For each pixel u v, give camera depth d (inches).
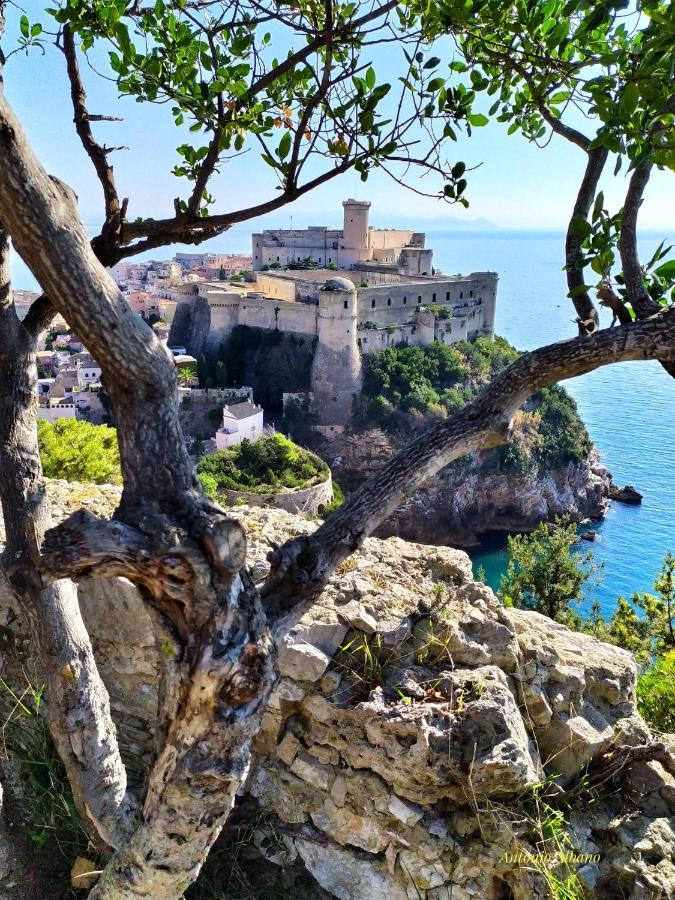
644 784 196.4
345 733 188.1
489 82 182.7
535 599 697.0
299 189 173.2
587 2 127.2
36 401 166.6
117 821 157.6
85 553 109.8
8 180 101.1
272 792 197.2
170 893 134.0
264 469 1809.8
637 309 148.6
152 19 181.3
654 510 2549.2
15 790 206.4
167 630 120.3
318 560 133.3
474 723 179.9
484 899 178.2
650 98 122.9
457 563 230.8
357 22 160.9
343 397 2719.0
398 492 138.4
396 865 185.0
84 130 174.9
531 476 2463.1
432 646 199.8
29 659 214.7
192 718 120.1
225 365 3006.9
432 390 2807.6
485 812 179.5
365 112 165.0
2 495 159.2
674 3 115.1
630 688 215.5
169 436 119.6
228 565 113.0
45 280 108.7
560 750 196.5
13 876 187.8
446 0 143.2
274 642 129.6
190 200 178.4
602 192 146.2
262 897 188.1
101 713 164.1
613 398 4232.3
